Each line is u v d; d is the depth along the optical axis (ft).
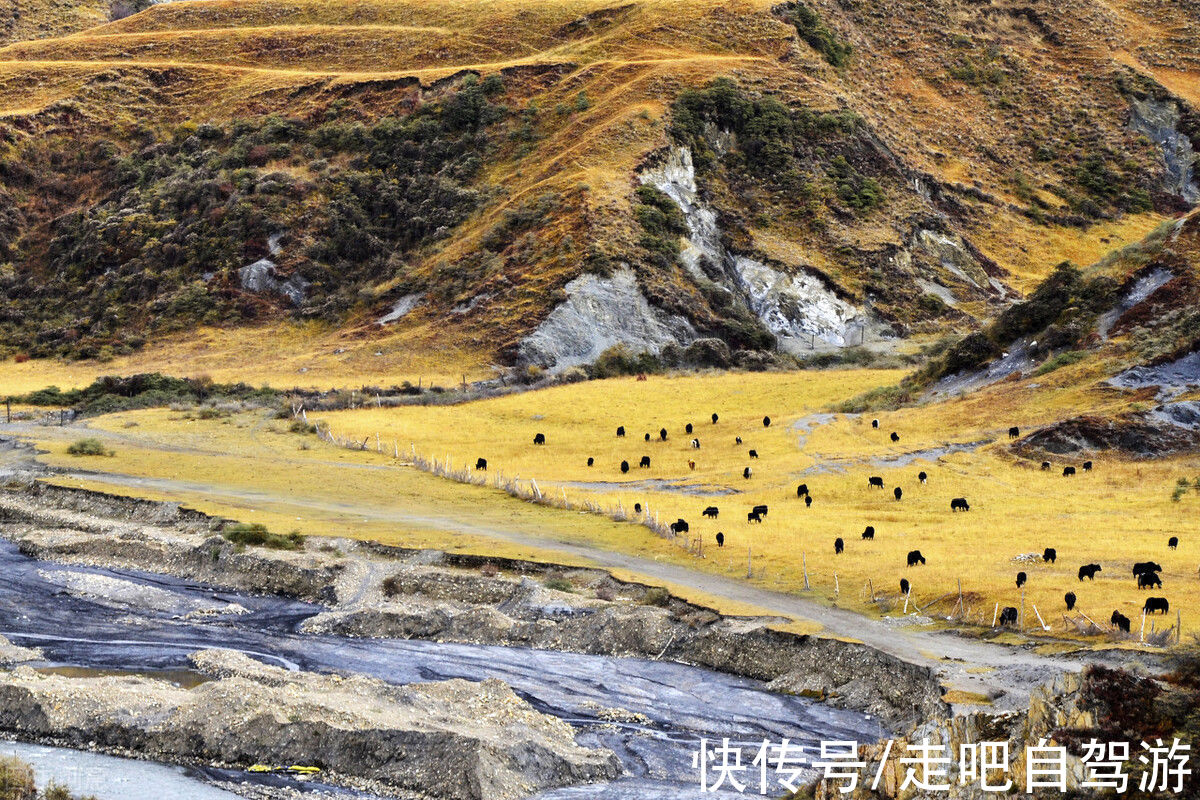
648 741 110.93
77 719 108.17
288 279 429.79
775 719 116.26
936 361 289.12
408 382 331.98
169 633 143.43
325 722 104.63
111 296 437.58
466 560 169.37
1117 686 79.46
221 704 108.37
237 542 176.86
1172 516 176.96
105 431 273.75
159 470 232.12
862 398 285.02
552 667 133.49
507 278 390.21
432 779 98.02
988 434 234.58
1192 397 225.35
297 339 398.83
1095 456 216.95
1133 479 202.28
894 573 151.43
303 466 238.68
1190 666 81.41
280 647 139.13
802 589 149.89
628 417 282.36
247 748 103.50
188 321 417.08
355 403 302.04
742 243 422.41
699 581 156.15
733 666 131.64
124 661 131.34
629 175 428.97
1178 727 76.18
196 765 102.17
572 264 385.50
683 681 128.47
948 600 138.10
